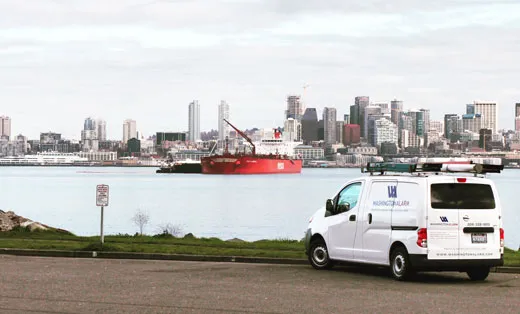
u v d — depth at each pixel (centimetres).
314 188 17675
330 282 1767
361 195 1988
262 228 7369
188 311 1324
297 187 18312
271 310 1345
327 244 2056
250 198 13350
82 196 13825
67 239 2867
